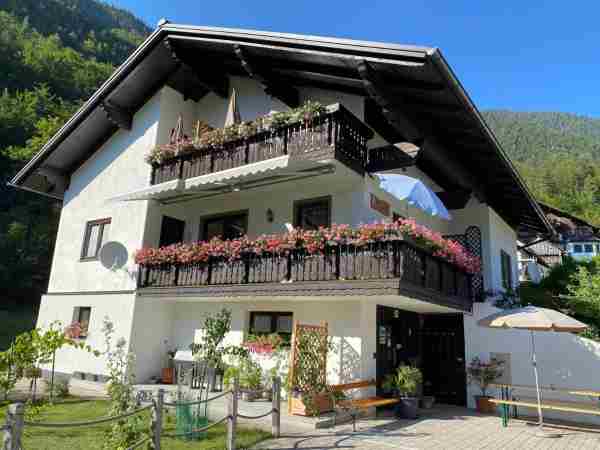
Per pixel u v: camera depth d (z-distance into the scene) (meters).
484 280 14.78
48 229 36.69
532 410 11.90
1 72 48.72
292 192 12.83
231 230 14.15
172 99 15.59
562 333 11.90
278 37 10.88
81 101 48.88
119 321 13.70
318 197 12.24
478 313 13.30
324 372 10.34
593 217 67.44
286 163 10.41
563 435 9.34
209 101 15.91
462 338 13.49
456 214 15.78
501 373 12.21
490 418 11.14
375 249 9.45
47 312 16.17
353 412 9.09
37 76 51.12
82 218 16.55
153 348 13.78
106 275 14.81
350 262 9.73
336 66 10.88
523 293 17.52
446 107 10.16
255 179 12.20
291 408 9.56
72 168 17.58
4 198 38.59
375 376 11.02
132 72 14.84
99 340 14.02
